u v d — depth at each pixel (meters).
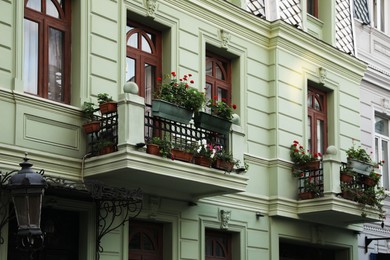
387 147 21.06
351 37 19.61
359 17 20.78
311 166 16.81
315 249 18.25
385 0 22.36
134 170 12.22
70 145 12.52
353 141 19.12
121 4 13.83
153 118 12.90
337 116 18.62
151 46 14.69
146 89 14.42
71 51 13.11
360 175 17.48
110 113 12.59
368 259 19.14
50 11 12.95
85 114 12.77
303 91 17.72
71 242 12.82
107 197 12.03
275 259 16.31
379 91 20.75
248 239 15.84
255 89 16.62
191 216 14.63
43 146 12.14
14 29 12.05
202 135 13.91
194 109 13.42
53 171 12.14
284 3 17.58
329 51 18.39
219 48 15.91
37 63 12.62
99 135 12.69
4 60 11.85
